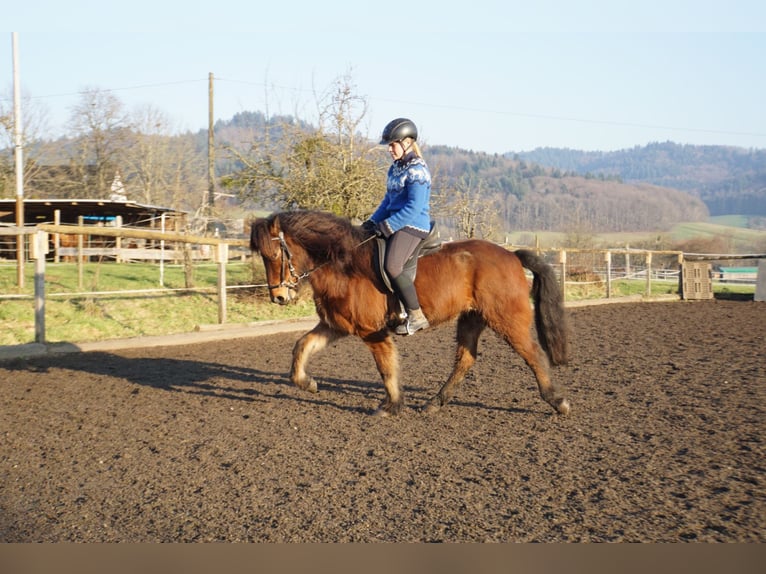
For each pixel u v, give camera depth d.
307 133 17.66
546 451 5.39
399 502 4.38
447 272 6.30
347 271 6.26
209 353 10.30
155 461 5.29
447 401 6.73
